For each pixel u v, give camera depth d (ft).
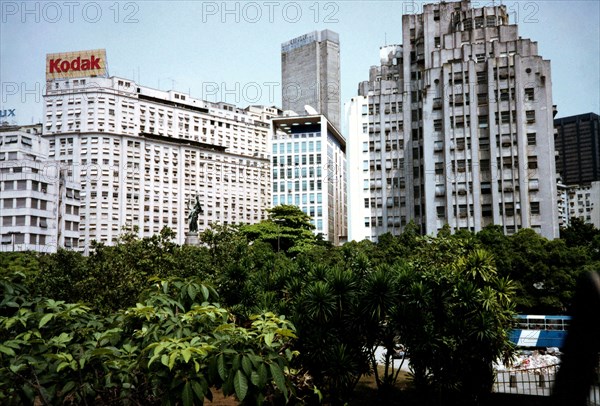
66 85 403.13
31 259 173.27
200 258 100.94
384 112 286.05
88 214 382.83
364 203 281.54
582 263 152.97
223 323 26.16
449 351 57.52
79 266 85.66
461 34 266.16
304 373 47.14
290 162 429.79
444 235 182.50
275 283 68.33
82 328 27.94
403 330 57.98
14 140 312.71
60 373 24.13
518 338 116.26
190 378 21.26
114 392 26.08
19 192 258.57
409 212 273.54
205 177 445.37
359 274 66.13
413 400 67.87
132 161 403.54
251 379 20.71
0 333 26.61
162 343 21.63
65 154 393.91
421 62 284.61
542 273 150.51
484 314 57.67
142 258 90.27
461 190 243.81
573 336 9.21
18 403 22.76
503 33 258.98
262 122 499.10
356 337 59.36
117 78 409.28
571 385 9.07
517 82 240.94
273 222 286.25
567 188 517.55
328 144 442.50
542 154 236.63
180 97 446.19
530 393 60.54
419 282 59.06
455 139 247.91
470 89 247.70
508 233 235.40
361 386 78.07
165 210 416.67
